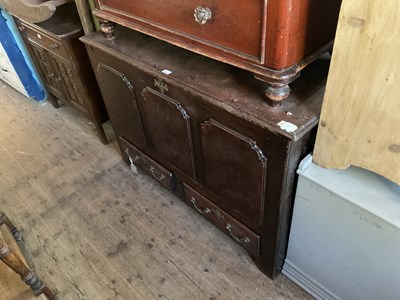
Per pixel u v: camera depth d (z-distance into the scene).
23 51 2.12
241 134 0.93
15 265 1.13
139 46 1.20
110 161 1.86
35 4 1.61
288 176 0.92
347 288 1.07
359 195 0.86
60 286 1.31
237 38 0.80
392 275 0.89
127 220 1.54
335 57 0.72
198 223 1.50
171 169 1.41
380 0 0.60
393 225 0.78
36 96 2.34
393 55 0.64
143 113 1.30
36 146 2.00
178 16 0.90
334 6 0.81
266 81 0.80
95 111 1.83
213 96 0.93
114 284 1.31
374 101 0.71
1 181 1.79
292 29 0.72
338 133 0.82
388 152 0.76
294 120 0.83
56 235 1.50
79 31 1.58
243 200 1.10
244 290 1.26
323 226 0.98
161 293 1.27
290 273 1.26
